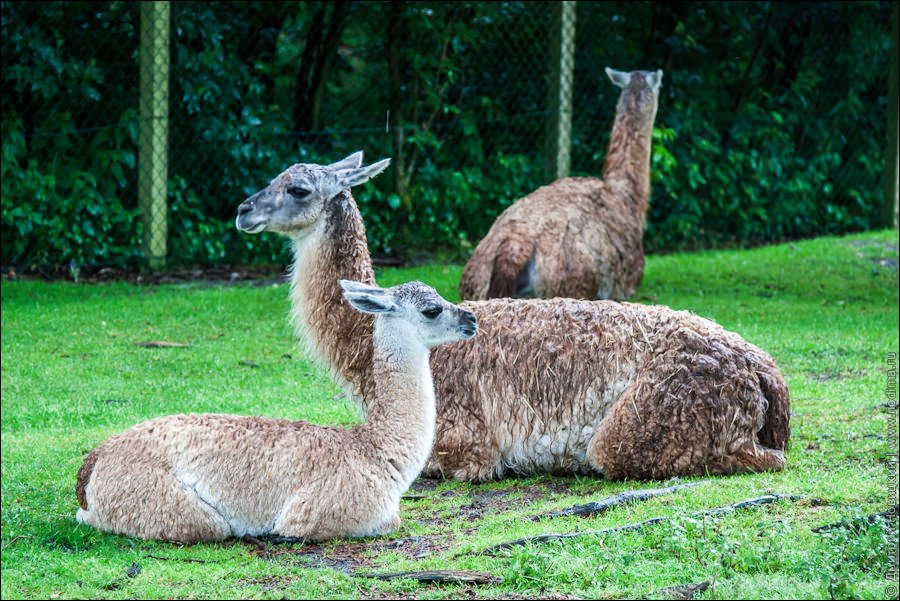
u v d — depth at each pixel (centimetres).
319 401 832
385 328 557
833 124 1669
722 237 1600
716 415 614
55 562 506
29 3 1287
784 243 1592
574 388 639
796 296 1201
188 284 1272
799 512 541
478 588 466
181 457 539
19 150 1282
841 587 443
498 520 565
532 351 648
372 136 1473
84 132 1329
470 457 650
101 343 1012
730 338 643
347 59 1541
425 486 647
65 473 672
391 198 1414
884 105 1709
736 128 1580
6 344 1001
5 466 685
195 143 1368
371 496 539
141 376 912
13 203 1277
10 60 1305
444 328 554
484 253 949
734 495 564
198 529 533
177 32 1320
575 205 984
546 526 540
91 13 1334
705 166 1548
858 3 1633
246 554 518
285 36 1563
